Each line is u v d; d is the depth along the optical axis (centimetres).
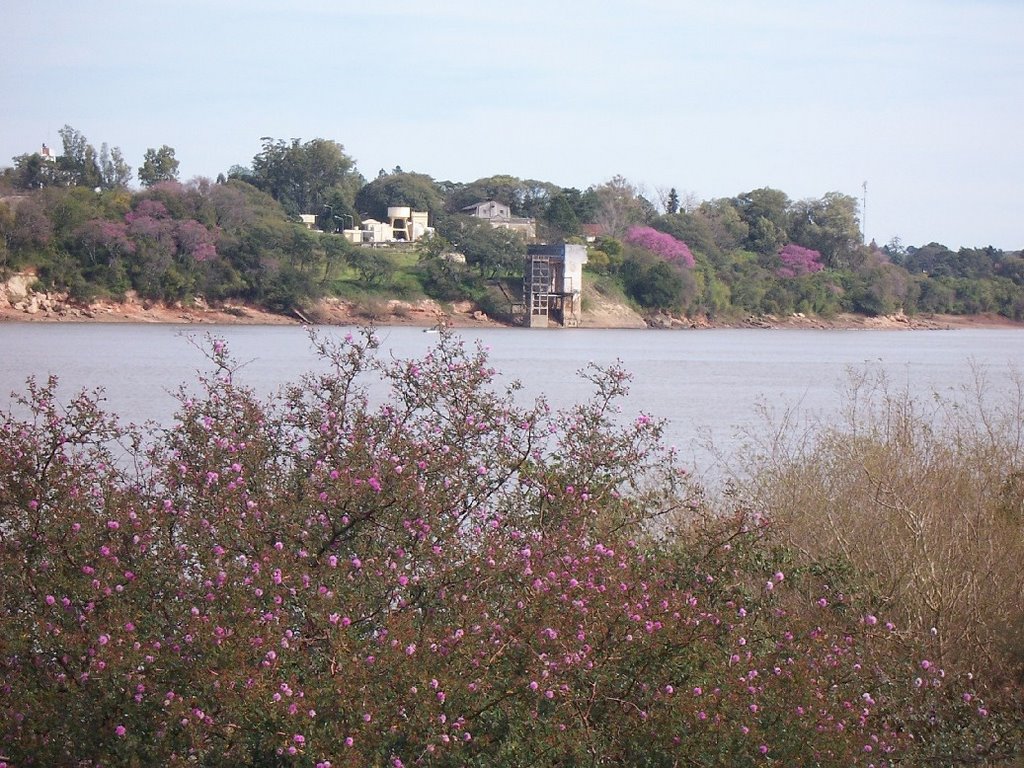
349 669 2214
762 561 3316
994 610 3550
